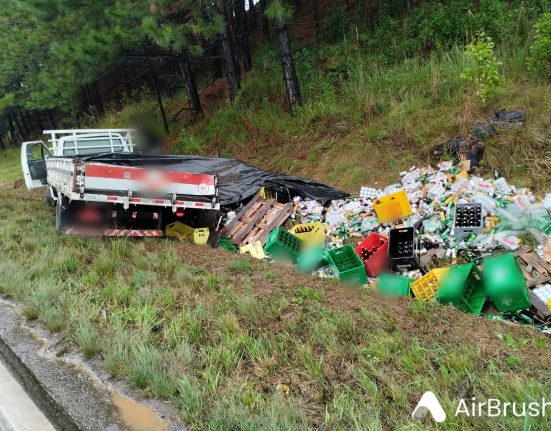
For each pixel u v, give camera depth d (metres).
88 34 10.35
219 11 11.84
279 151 10.73
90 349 3.85
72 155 9.49
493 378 3.26
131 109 17.48
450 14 10.59
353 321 4.17
